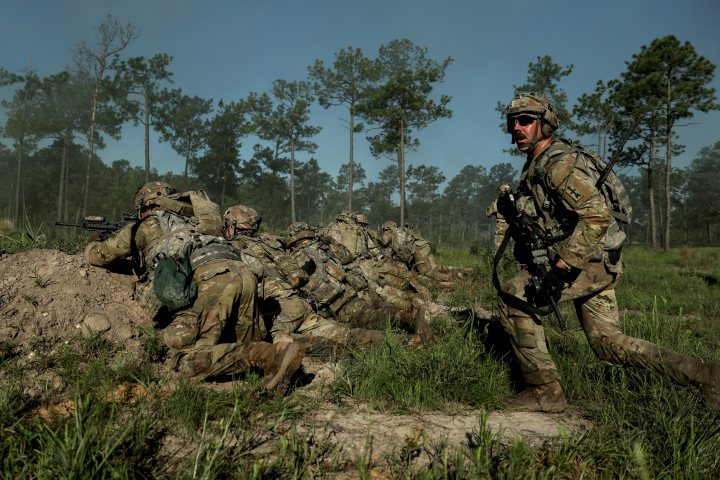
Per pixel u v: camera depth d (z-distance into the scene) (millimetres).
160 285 2713
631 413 2537
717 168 108688
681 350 3639
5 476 1611
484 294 7008
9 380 2445
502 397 2926
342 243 6922
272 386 2555
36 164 51969
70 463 1597
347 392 2908
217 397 2486
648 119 30859
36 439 1832
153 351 2998
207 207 3305
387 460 2008
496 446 2107
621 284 8562
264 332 3264
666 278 9781
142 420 2100
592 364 3361
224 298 2854
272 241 4285
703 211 88500
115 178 65438
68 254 3678
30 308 2959
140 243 3160
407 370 3006
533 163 2666
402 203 38469
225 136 63250
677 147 33688
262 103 54281
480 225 132750
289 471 1803
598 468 1992
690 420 2307
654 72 29125
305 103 53656
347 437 2248
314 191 99250
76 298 3172
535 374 2742
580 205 2361
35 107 45469
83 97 41531
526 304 2695
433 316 5500
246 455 1948
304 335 3717
